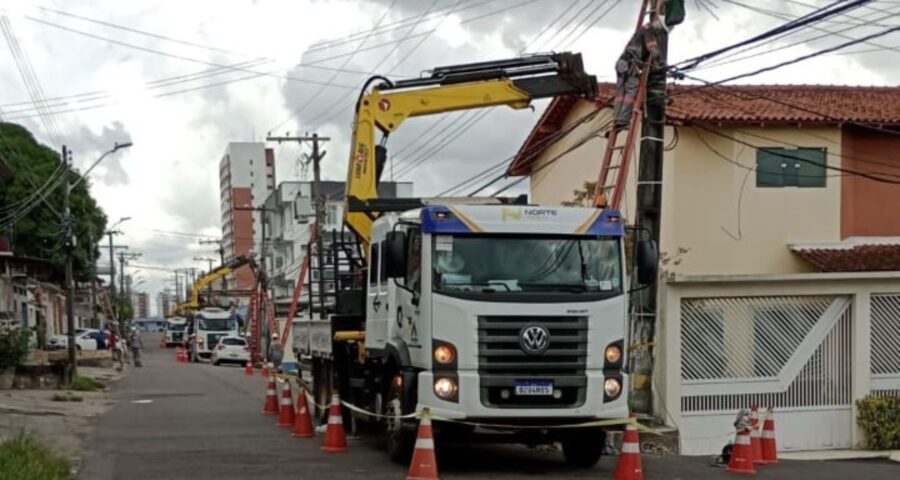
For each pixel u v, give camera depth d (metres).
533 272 11.48
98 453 13.52
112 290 80.19
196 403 23.36
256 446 14.39
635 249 13.48
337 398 13.94
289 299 55.44
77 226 51.69
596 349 11.45
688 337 15.95
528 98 16.77
